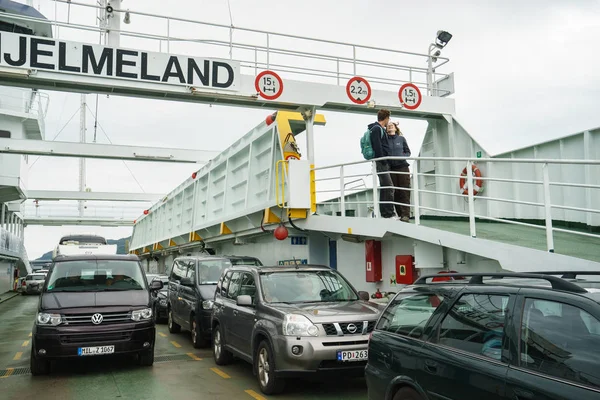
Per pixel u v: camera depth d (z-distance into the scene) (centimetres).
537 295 346
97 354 823
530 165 1055
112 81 1008
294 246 1327
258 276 789
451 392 376
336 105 1186
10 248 3838
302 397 671
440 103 1255
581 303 314
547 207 644
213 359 958
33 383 781
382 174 981
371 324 665
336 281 813
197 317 1082
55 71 969
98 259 984
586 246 717
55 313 820
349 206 1703
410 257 984
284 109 1179
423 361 409
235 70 1089
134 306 871
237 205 1559
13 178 2942
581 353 306
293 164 1170
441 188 1290
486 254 726
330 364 636
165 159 1895
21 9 1914
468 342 383
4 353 1091
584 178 927
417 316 449
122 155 1848
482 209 1163
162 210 2797
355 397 666
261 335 718
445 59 1315
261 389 693
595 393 286
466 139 1227
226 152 1677
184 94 1064
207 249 2025
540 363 324
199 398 676
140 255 3844
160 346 1128
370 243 1126
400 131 1048
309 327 643
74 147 1762
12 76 951
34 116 3102
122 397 688
